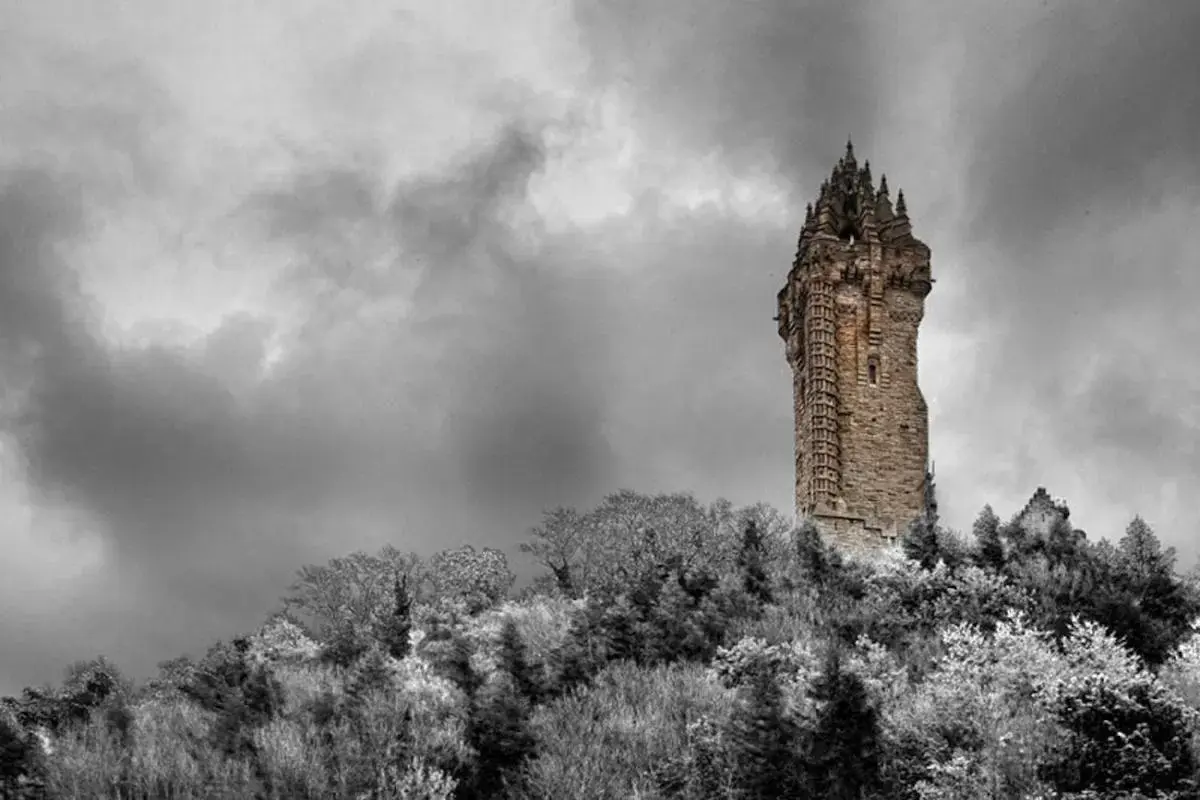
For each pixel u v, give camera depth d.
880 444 115.94
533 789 63.09
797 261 123.88
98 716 76.94
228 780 66.06
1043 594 84.00
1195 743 60.91
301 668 86.88
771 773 61.31
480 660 80.00
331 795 63.84
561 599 101.19
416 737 66.06
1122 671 65.00
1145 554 88.38
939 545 93.50
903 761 62.47
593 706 71.00
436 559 112.25
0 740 68.31
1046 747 60.19
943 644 78.62
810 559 95.19
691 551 100.94
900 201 123.56
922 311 120.56
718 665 74.31
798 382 121.25
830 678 64.25
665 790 62.97
